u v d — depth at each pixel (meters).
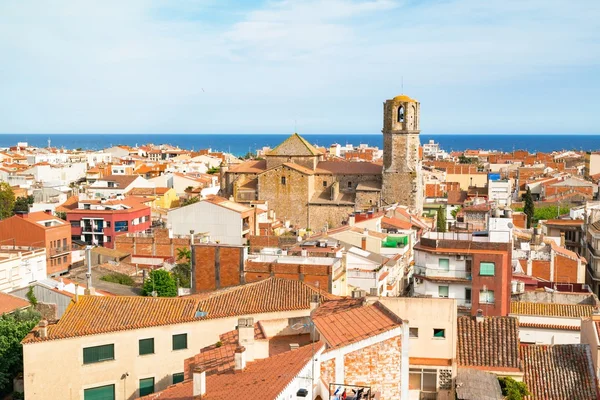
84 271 114.06
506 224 74.00
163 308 65.12
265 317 63.28
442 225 141.00
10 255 101.12
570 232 135.25
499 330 55.06
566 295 77.00
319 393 36.09
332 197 175.75
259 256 84.56
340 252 86.75
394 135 170.38
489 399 46.16
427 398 49.16
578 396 51.53
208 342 63.66
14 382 66.81
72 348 59.62
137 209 154.50
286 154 182.12
